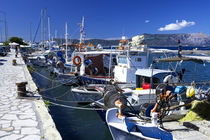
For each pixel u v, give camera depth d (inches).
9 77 588.7
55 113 455.2
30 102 339.3
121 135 209.3
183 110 308.3
